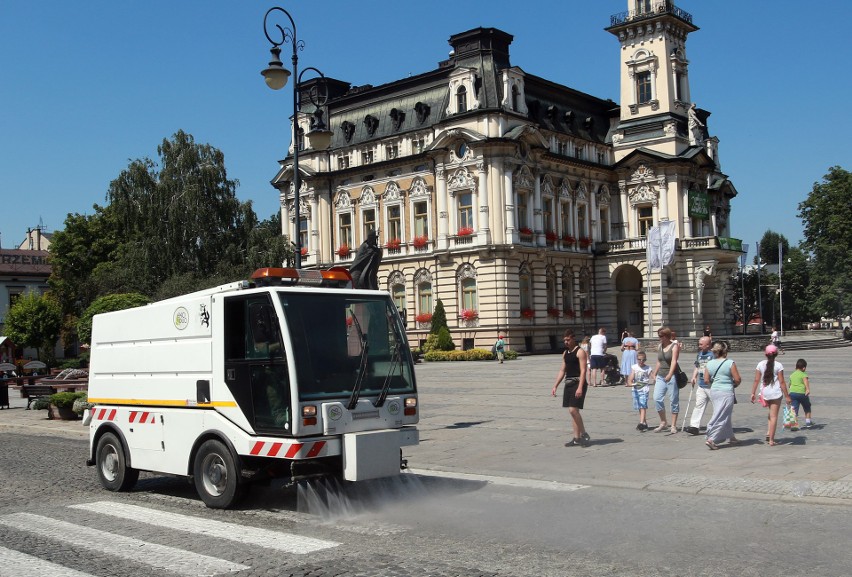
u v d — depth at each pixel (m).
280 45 20.78
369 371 12.15
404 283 63.03
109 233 73.75
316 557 9.23
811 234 78.69
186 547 9.84
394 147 63.78
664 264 57.66
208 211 54.72
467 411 24.75
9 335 69.12
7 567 9.12
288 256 56.06
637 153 66.06
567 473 14.12
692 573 8.16
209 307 12.45
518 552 9.20
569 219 65.00
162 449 13.21
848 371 35.22
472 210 58.81
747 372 36.19
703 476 13.15
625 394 28.25
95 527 11.22
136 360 13.84
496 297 57.53
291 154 69.75
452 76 59.88
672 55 66.94
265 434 11.52
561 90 66.62
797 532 9.64
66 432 25.42
